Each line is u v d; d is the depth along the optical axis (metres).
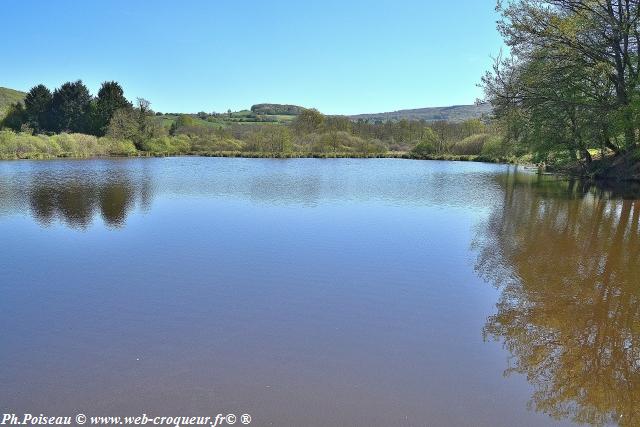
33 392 5.37
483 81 29.33
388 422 4.82
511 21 25.66
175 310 7.88
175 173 36.81
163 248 12.19
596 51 24.28
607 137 27.39
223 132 76.94
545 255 11.62
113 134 66.00
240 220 16.22
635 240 13.22
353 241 13.06
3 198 21.16
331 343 6.63
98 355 6.26
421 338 6.84
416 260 11.14
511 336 6.93
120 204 19.78
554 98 26.55
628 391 5.52
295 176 34.84
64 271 10.14
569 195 23.20
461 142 64.56
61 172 36.34
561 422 4.90
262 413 4.95
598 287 9.16
